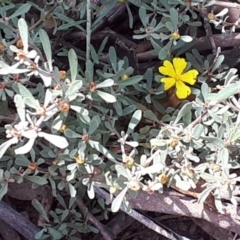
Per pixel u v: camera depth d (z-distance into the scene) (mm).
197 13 386
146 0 358
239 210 344
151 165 332
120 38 384
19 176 327
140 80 347
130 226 399
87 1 332
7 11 364
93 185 331
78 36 385
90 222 378
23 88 287
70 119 332
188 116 332
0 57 324
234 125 332
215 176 315
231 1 382
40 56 315
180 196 352
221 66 369
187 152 323
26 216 386
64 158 323
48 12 350
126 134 327
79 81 292
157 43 357
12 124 322
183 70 356
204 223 377
